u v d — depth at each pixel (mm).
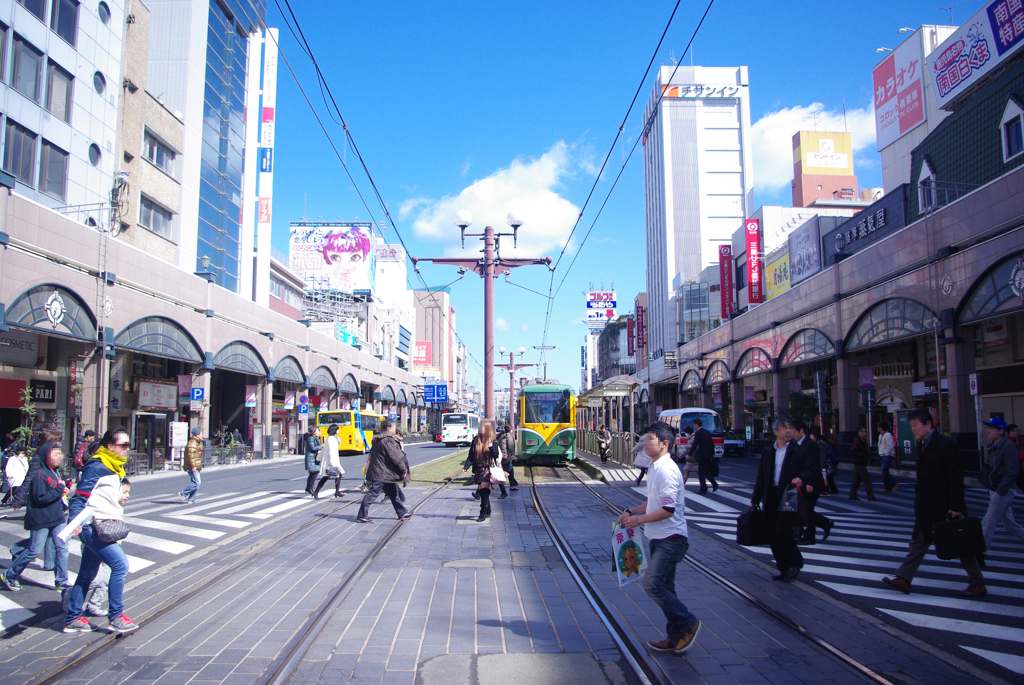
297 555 8688
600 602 6406
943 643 5168
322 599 6496
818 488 7168
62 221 20328
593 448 28578
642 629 5555
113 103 26203
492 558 8539
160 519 12219
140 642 5258
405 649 5102
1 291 17656
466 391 152375
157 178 30031
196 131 33812
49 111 22781
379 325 74438
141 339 24859
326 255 69500
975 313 17891
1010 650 5000
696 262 77938
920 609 6113
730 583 7133
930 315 19781
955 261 18516
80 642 5273
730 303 44719
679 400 54656
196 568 7938
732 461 31219
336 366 50562
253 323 35625
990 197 17078
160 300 26141
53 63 23047
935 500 6602
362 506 11461
